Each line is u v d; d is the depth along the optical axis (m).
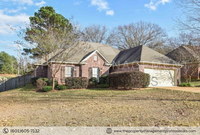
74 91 15.76
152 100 10.38
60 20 23.73
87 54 22.44
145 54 19.94
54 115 7.27
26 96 14.14
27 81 24.73
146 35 41.50
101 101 10.51
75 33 16.86
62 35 16.75
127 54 23.27
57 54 17.09
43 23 22.02
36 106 9.66
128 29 42.44
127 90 15.63
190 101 9.55
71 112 7.72
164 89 15.16
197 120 6.00
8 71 46.53
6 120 6.62
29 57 27.73
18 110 8.69
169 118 6.32
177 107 8.16
